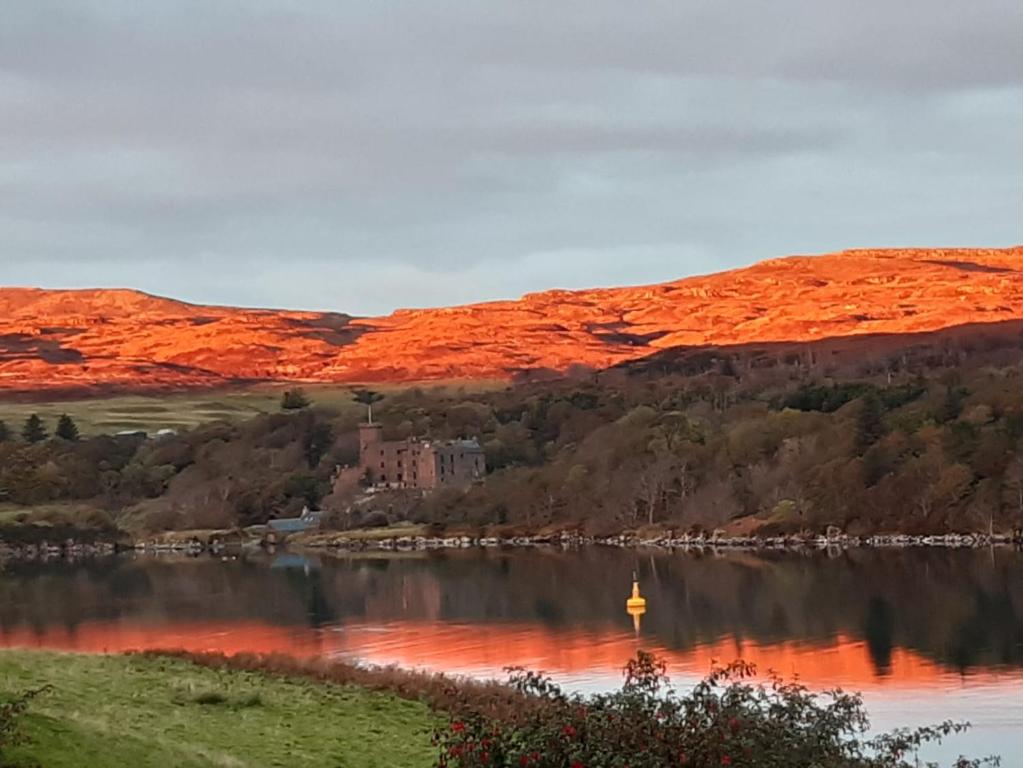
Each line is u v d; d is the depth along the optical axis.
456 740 30.58
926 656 96.06
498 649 104.56
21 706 38.00
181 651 69.75
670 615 126.56
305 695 58.00
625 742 28.16
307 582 179.50
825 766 30.02
